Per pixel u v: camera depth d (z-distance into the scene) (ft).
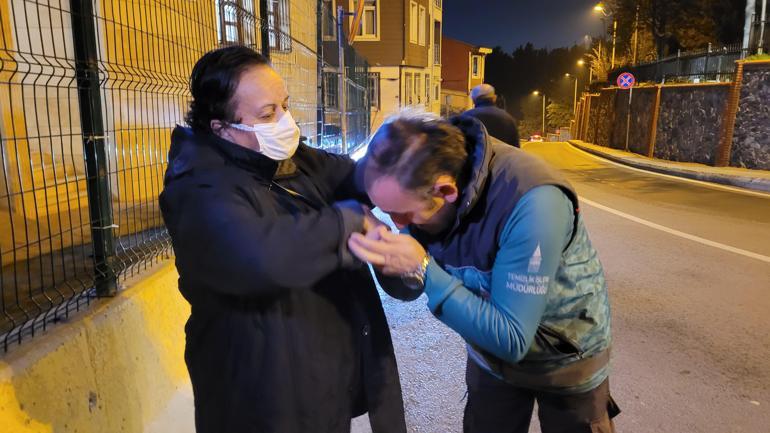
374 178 4.65
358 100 44.70
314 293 5.40
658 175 47.47
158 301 9.25
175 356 9.26
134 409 7.70
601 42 129.29
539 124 255.91
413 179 4.49
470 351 6.32
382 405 5.98
